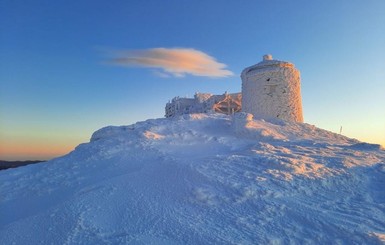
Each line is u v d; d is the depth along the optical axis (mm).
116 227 9602
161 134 20406
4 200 13438
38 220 10469
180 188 11766
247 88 30141
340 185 11820
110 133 22094
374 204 10523
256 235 8711
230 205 10422
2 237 9664
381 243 8031
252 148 16594
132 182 12719
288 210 9922
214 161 14203
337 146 17906
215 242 8414
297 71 29688
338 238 8508
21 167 18438
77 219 10078
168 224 9484
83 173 15117
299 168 12844
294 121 26781
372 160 14664
